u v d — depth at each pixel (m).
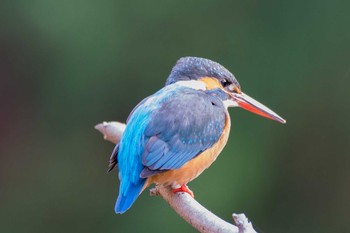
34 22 15.63
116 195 15.50
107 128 8.46
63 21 15.40
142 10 15.43
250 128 14.95
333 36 15.37
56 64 15.75
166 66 15.53
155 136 7.58
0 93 16.34
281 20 15.50
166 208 14.29
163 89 8.16
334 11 15.37
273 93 15.44
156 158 7.45
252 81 15.48
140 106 7.85
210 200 14.52
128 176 7.45
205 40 15.54
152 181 7.67
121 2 15.38
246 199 14.83
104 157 15.71
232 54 15.55
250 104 8.56
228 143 14.86
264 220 15.11
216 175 14.65
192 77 8.43
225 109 8.19
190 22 15.53
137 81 15.52
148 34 15.48
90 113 15.70
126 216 14.53
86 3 15.31
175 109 7.77
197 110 7.84
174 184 7.73
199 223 6.98
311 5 15.43
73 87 15.67
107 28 15.34
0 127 16.33
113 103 15.60
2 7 15.77
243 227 6.21
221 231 6.77
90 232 15.41
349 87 15.31
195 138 7.75
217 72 8.50
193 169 7.81
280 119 8.65
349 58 15.31
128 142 7.55
